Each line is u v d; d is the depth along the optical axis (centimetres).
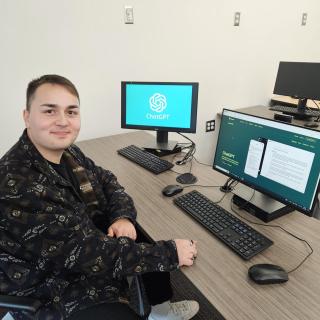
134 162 171
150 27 219
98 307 99
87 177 128
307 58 333
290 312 74
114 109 225
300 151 102
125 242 94
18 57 180
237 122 126
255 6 270
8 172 86
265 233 107
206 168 164
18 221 81
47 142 99
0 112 185
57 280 93
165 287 134
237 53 277
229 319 73
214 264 92
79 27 192
